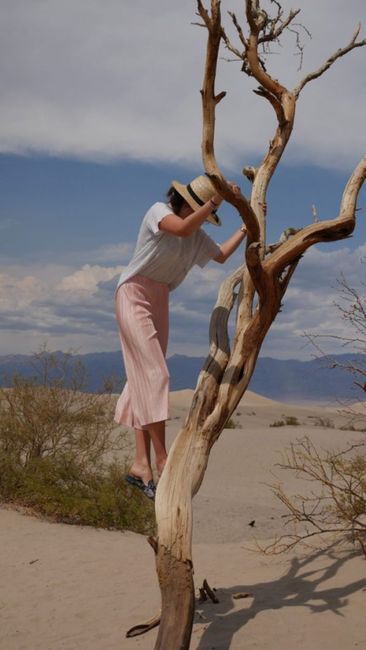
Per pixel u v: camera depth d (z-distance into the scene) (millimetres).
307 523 13023
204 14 4535
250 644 5008
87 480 11953
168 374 4555
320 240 4859
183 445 4586
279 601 5875
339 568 6512
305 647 4902
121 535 10539
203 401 4711
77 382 12883
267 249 5105
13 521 10578
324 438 25375
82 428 12883
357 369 6043
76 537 9945
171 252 4562
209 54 4605
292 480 19578
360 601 5617
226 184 4281
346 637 5008
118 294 4668
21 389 12562
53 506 10977
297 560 7117
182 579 4242
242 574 6996
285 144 5246
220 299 5164
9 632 5969
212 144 4605
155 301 4680
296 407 65938
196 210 4508
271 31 5391
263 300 4766
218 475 20578
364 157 5199
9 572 7973
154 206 4523
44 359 12812
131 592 7051
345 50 5398
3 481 11617
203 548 8867
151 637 5566
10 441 12500
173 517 4320
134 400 4594
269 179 5164
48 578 7727
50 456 12414
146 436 4746
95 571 8000
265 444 24875
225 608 5832
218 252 4781
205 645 5062
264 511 14945
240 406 63000
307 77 5379
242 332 4891
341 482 10227
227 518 14086
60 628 6016
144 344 4559
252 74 5215
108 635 5723
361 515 7672
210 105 4641
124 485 11680
